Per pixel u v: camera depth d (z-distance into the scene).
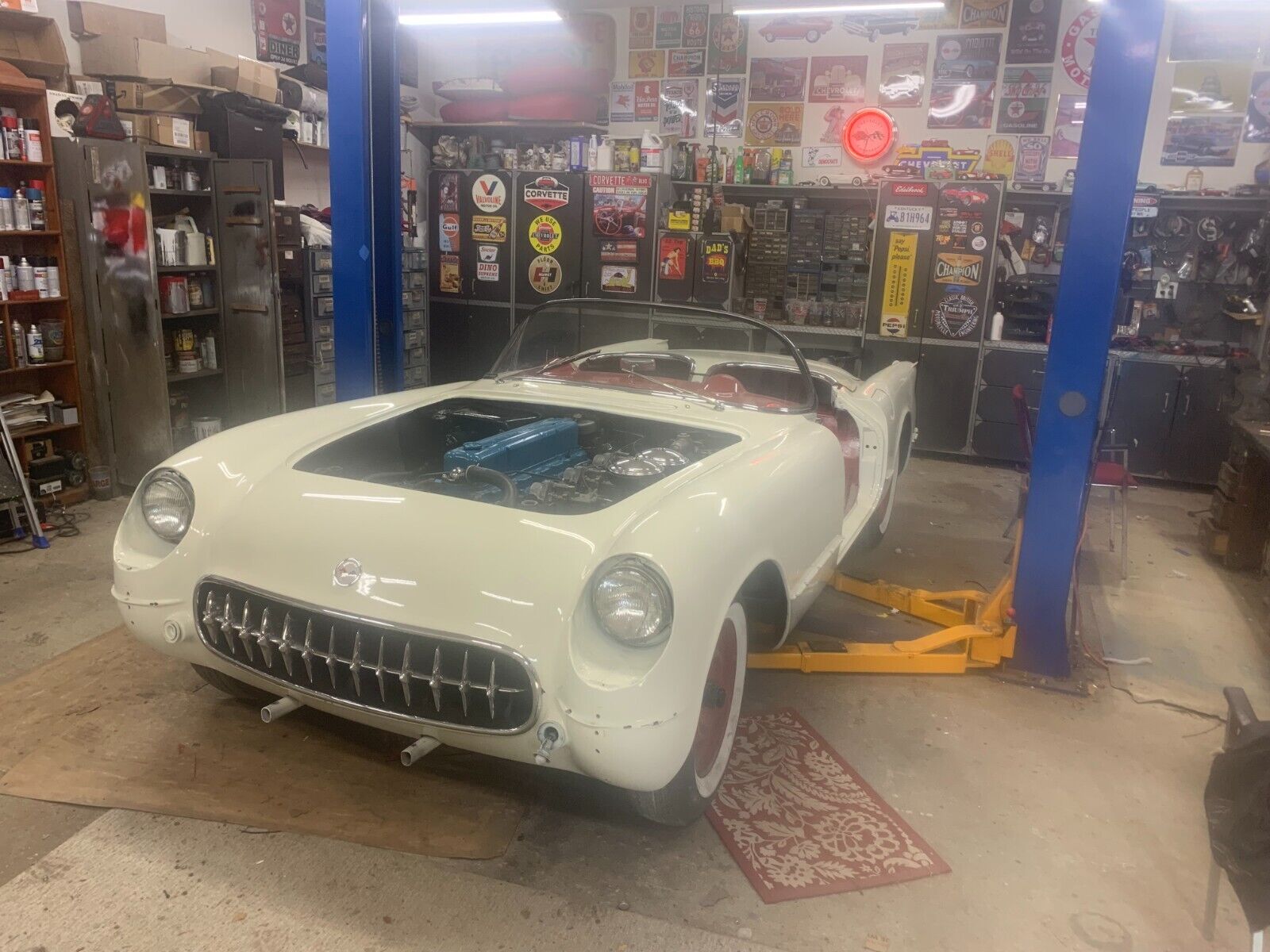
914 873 1.88
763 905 1.76
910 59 6.16
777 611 2.20
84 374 4.15
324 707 1.79
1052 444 2.65
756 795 2.12
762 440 2.33
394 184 3.70
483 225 6.59
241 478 1.98
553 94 6.47
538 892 1.75
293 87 5.36
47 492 3.93
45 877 1.71
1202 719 2.68
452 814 1.97
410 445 2.58
